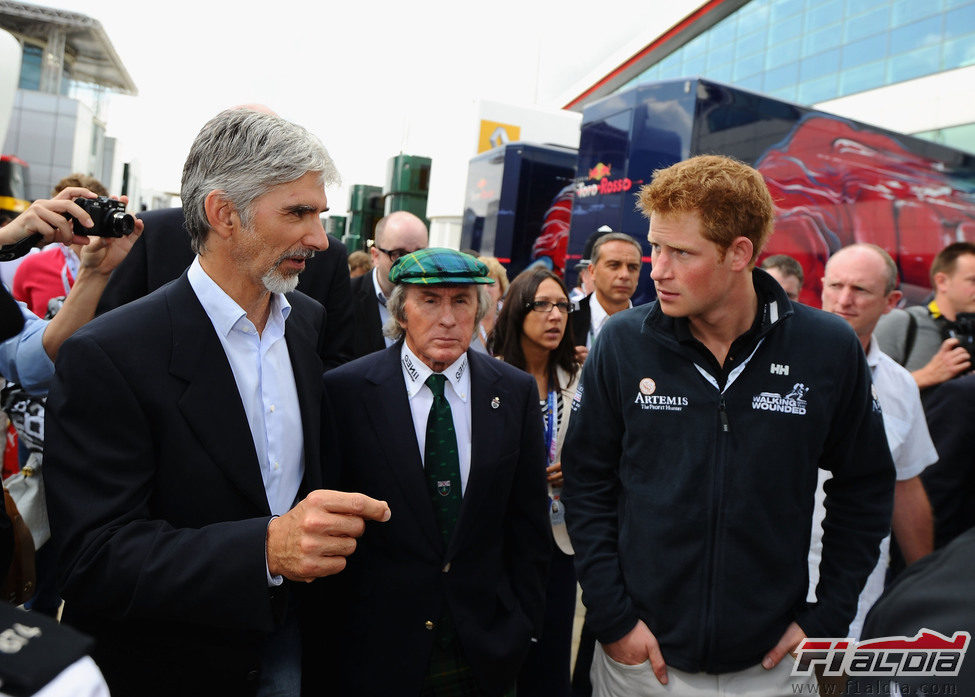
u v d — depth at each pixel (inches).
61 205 55.7
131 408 48.2
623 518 65.7
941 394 85.8
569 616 93.6
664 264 60.1
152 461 49.6
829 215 195.3
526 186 281.1
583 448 70.5
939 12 571.5
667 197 59.0
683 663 60.5
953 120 552.4
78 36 1258.6
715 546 60.0
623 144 176.4
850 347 62.7
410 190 440.1
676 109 167.6
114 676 50.2
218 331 53.5
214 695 52.1
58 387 47.9
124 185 1106.7
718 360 62.7
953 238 227.8
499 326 107.6
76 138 872.3
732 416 60.6
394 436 67.6
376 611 65.6
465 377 71.9
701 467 60.6
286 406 57.9
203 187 50.1
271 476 56.0
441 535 67.4
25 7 1190.3
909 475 87.5
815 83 694.5
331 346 95.2
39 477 86.8
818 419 60.7
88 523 45.6
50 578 99.6
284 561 43.5
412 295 67.8
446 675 66.1
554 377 106.2
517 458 71.4
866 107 629.0
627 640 62.5
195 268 54.8
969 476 83.4
